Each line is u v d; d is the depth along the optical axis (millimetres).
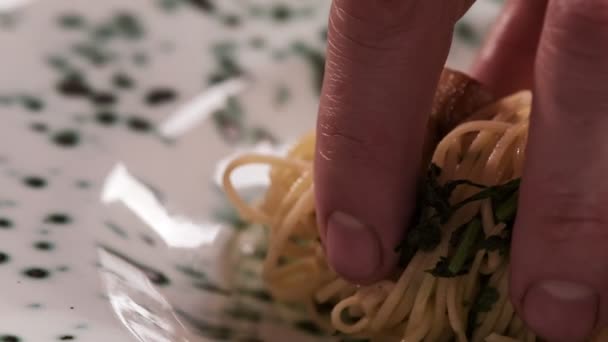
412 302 271
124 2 333
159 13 335
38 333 242
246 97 327
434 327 270
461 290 268
